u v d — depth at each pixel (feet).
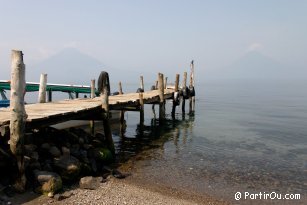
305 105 173.27
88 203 30.25
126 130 79.82
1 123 30.58
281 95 277.64
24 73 30.91
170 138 69.77
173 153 54.70
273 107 160.97
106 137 49.65
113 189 34.99
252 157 53.78
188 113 123.44
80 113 43.42
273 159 52.70
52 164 35.40
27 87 93.35
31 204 28.73
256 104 177.78
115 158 49.98
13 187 30.50
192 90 120.26
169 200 33.09
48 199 29.99
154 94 87.45
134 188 35.96
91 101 59.11
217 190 37.06
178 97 101.65
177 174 42.47
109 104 51.29
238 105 170.09
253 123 100.12
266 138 73.36
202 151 57.00
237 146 62.95
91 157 42.55
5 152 31.53
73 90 105.19
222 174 43.32
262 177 42.60
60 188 32.37
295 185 39.75
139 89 105.60
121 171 42.68
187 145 62.18
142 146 60.34
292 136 76.74
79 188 34.12
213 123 97.30
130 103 63.41
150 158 50.65
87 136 49.80
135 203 31.48
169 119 104.22
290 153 57.57
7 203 28.19
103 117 49.24
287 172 45.27
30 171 32.81
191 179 40.60
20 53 30.42
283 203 33.94
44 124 35.45
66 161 36.09
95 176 39.37
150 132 77.41
